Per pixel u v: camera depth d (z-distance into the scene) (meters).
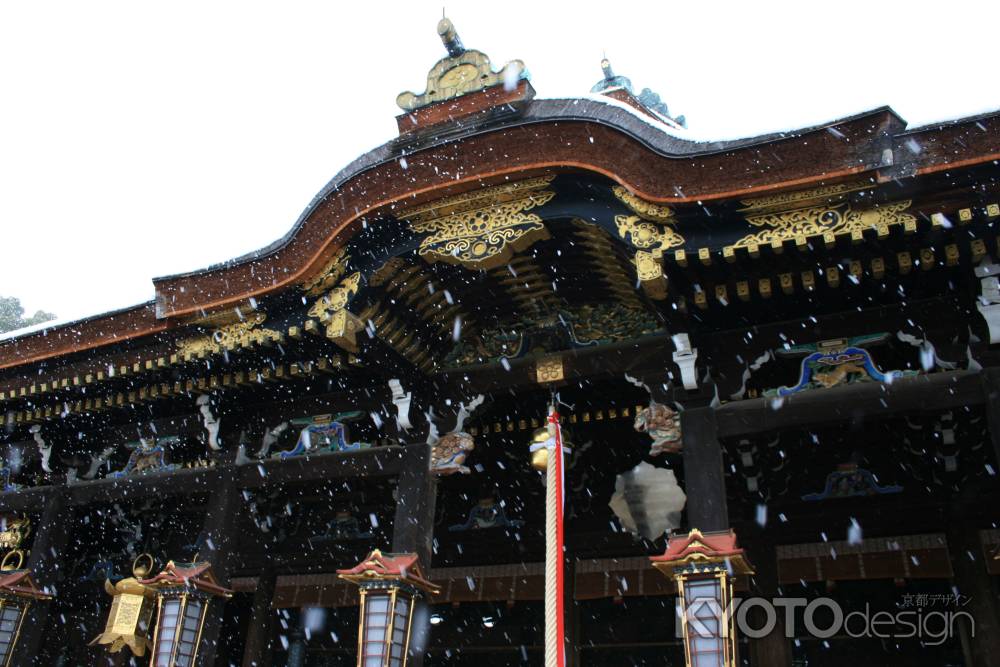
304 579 17.28
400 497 13.26
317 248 12.71
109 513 18.06
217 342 13.79
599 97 11.60
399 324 13.52
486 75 12.52
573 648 14.67
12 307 47.94
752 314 11.58
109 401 15.50
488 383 13.76
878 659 13.59
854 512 13.85
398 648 11.73
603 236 11.80
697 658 9.45
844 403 10.77
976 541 12.84
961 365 10.62
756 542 14.27
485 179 11.85
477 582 16.14
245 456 14.77
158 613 13.20
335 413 14.48
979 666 12.23
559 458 11.41
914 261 10.30
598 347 13.12
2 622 15.06
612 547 15.12
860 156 9.90
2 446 17.28
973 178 9.55
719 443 11.19
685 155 10.59
